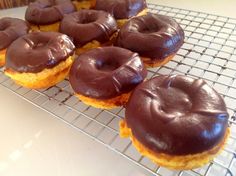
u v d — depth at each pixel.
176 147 0.14
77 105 0.21
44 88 0.22
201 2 0.35
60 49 0.21
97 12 0.27
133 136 0.16
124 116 0.18
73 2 0.31
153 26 0.25
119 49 0.21
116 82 0.18
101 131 0.19
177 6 0.34
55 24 0.28
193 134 0.14
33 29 0.28
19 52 0.21
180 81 0.17
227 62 0.24
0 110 0.21
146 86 0.17
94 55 0.21
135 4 0.28
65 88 0.22
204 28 0.28
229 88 0.21
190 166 0.14
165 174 0.16
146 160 0.17
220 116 0.15
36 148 0.18
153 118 0.15
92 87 0.18
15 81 0.22
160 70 0.24
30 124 0.20
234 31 0.28
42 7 0.29
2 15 0.34
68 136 0.19
